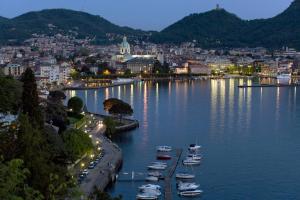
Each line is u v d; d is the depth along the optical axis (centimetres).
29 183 12144
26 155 12581
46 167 12669
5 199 6950
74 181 10238
